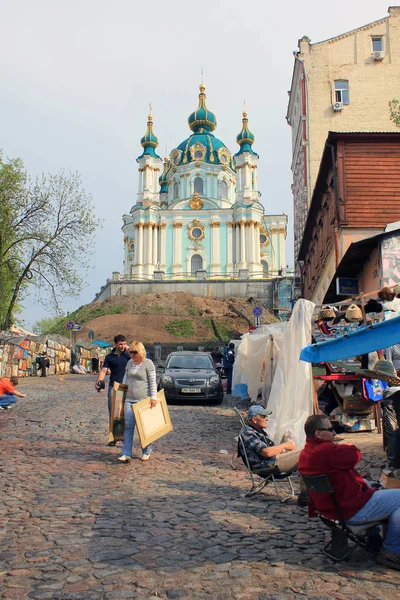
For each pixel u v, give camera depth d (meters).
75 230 31.61
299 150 31.88
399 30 29.22
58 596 3.66
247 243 71.62
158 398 8.52
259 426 6.77
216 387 16.70
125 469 7.67
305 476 4.43
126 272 76.38
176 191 77.19
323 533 5.07
